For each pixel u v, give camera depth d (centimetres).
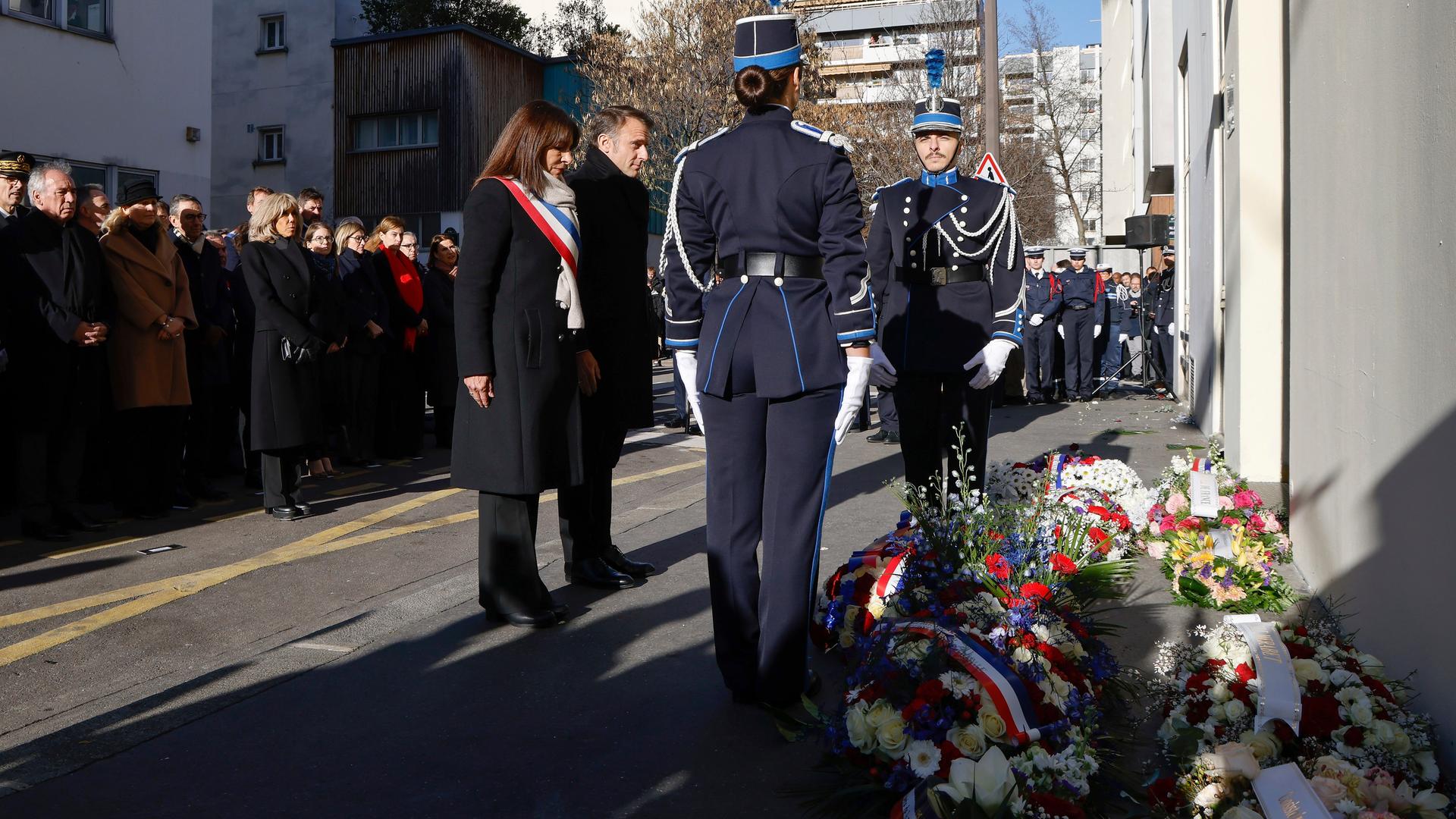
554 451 445
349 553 583
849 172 347
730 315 350
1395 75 322
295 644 423
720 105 2964
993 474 590
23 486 616
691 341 365
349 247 906
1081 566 404
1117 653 390
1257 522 520
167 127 1620
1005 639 304
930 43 3403
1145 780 287
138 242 668
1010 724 278
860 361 348
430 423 1282
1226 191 756
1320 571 439
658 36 3045
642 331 520
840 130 3312
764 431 357
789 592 347
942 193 509
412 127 3177
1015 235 500
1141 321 1766
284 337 666
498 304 440
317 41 3203
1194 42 1105
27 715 352
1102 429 1137
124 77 1552
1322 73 430
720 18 2967
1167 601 455
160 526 659
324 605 480
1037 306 1531
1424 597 292
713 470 362
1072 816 252
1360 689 287
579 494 505
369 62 3173
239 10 3266
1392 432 327
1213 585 442
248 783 300
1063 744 282
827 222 345
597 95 3144
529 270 441
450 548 594
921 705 281
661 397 1535
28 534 620
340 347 781
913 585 359
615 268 508
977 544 381
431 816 281
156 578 528
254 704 361
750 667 357
